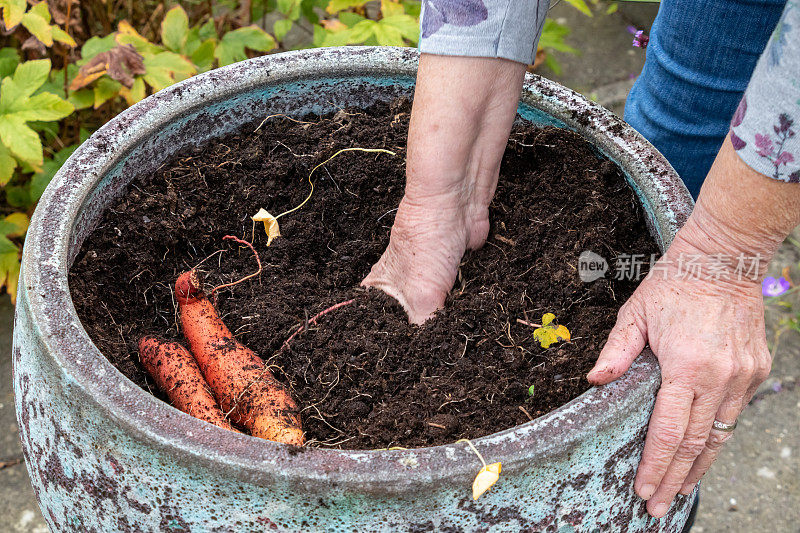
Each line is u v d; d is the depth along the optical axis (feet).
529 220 5.26
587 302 4.75
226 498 3.43
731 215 3.64
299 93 5.76
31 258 4.09
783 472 7.39
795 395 7.93
